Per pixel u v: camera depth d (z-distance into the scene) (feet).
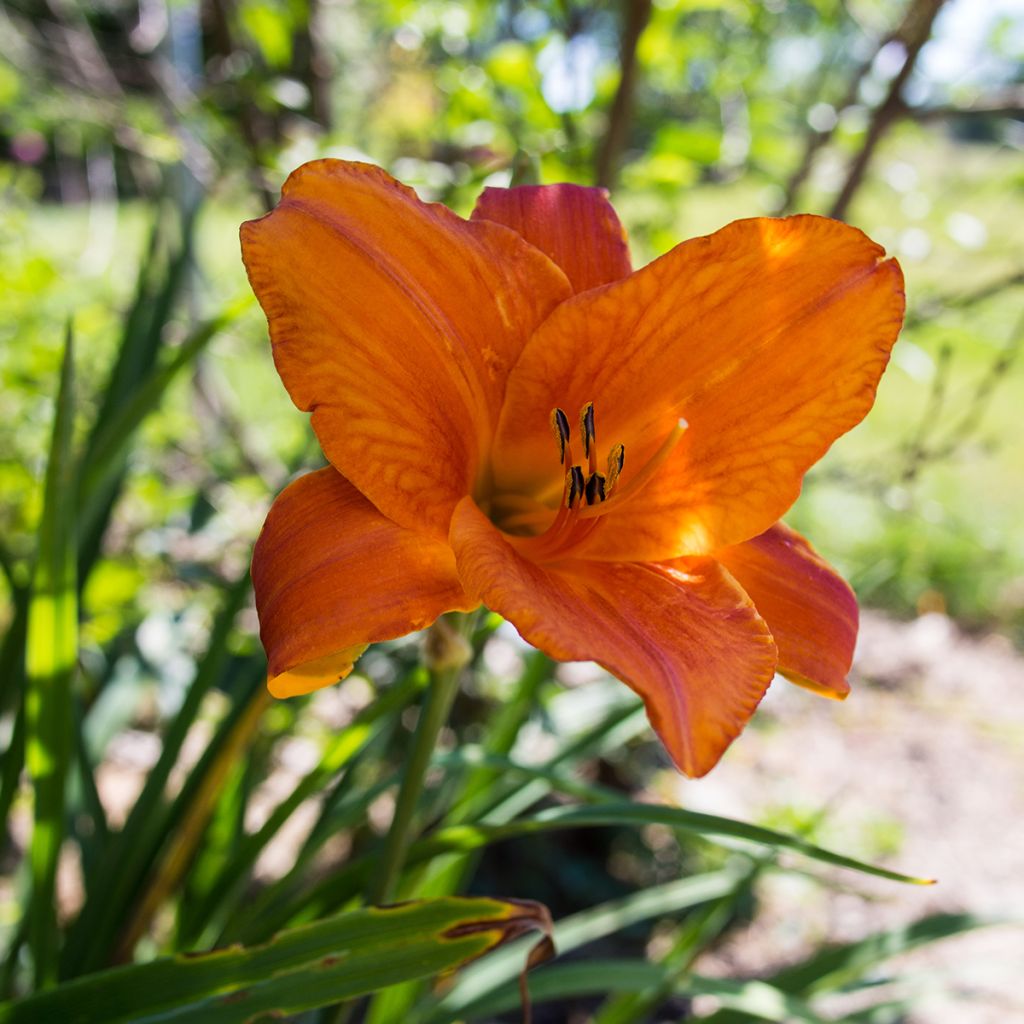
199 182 1.58
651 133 1.65
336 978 0.61
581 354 0.63
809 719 2.54
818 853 0.66
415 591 0.55
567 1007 1.71
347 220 0.57
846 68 1.97
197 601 1.65
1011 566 2.89
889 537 2.85
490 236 0.62
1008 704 2.62
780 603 0.67
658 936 1.87
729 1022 1.09
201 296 1.71
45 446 1.43
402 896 0.95
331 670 0.57
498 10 1.73
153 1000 0.61
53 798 0.78
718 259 0.61
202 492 1.58
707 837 0.97
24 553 1.43
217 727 0.99
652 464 0.62
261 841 0.86
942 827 2.19
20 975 1.11
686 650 0.57
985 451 1.63
